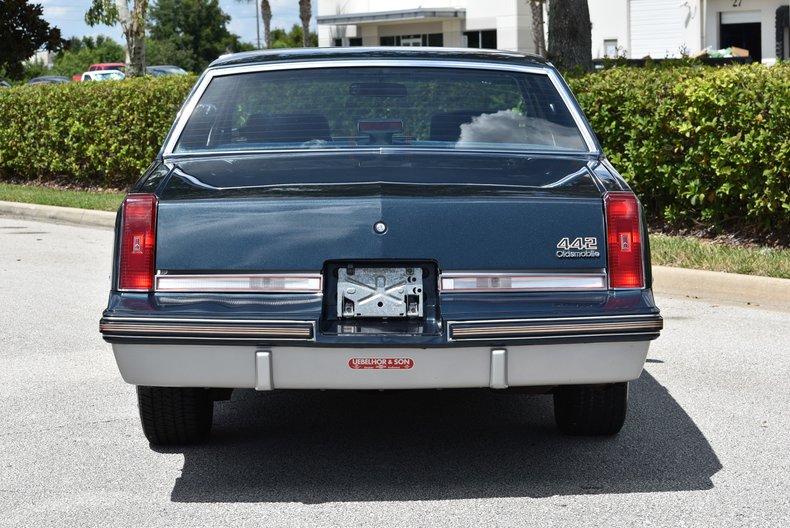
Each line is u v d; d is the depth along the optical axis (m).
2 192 17.67
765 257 9.51
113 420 5.60
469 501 4.37
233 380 4.21
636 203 4.38
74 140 18.33
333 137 5.07
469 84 5.25
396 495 4.45
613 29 36.09
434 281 4.29
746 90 10.30
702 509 4.27
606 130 11.68
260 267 4.26
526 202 4.31
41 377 6.52
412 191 4.33
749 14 33.94
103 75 42.56
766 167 10.29
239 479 4.67
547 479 4.64
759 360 6.84
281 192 4.34
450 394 6.11
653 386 6.24
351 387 4.20
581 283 4.32
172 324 4.17
